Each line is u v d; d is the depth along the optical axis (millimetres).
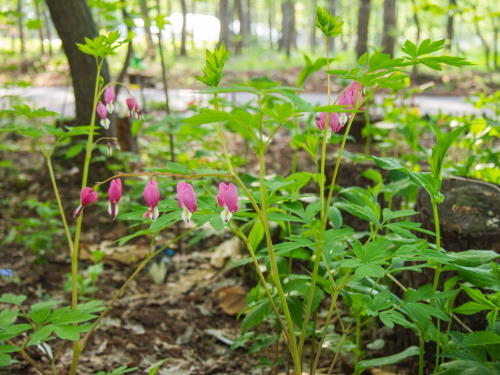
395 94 1380
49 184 1540
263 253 682
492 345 500
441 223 707
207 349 819
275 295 633
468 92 3902
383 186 840
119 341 816
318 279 592
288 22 8094
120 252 1096
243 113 454
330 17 494
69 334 481
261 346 681
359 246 479
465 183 790
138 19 1172
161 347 814
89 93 1376
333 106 419
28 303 904
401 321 492
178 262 1111
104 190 1421
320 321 853
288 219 500
